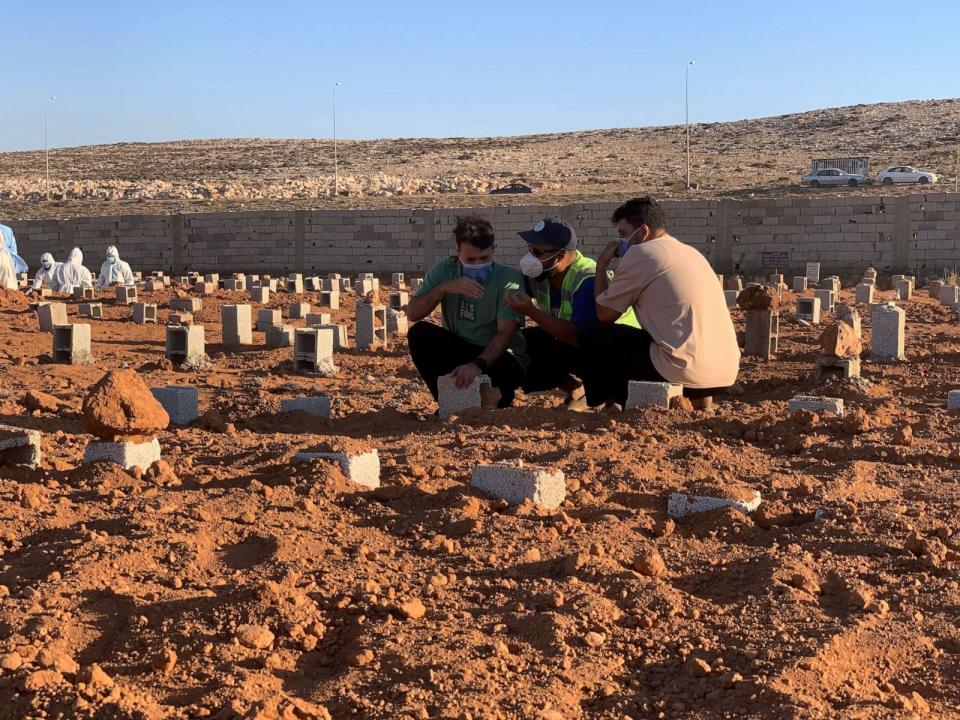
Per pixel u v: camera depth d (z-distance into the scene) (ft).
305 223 138.92
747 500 17.95
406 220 134.51
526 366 29.32
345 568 14.58
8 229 105.91
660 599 13.50
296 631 12.27
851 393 32.48
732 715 10.42
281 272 140.46
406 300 78.95
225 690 10.64
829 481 19.90
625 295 26.32
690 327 26.20
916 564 15.02
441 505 18.28
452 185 198.18
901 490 19.77
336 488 18.97
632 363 27.20
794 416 26.16
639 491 19.65
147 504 17.63
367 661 11.47
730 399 32.65
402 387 38.06
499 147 294.87
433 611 13.07
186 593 13.51
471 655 11.65
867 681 11.32
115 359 47.37
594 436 24.45
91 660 11.71
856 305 77.20
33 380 38.45
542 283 28.86
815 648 11.78
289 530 16.37
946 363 42.83
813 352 48.78
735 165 230.48
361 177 232.94
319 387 38.58
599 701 10.87
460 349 28.58
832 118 280.51
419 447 23.68
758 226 120.78
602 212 126.62
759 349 47.24
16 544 15.70
